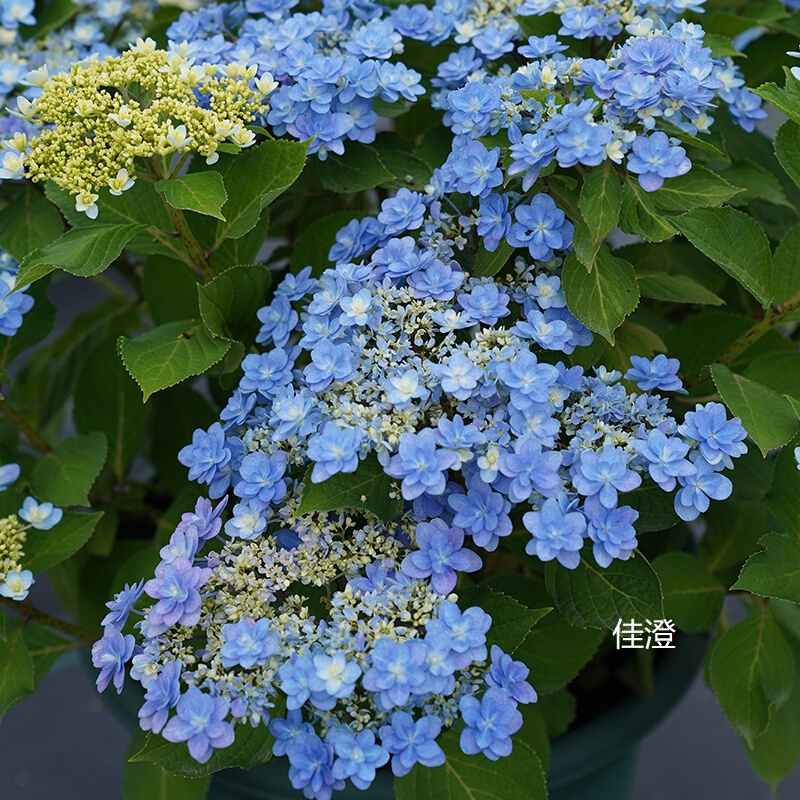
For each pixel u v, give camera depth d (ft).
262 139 3.47
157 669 2.93
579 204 3.04
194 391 3.98
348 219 3.50
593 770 3.62
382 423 2.94
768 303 3.21
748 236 3.22
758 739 3.57
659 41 3.09
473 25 3.46
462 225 3.21
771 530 3.56
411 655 2.82
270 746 2.97
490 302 3.07
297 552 3.01
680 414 3.48
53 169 3.17
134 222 3.39
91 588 3.95
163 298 3.71
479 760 2.97
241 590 3.01
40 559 3.40
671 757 5.03
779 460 3.18
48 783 4.93
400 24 3.46
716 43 3.48
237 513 3.03
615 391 3.07
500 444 2.96
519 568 3.93
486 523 2.94
